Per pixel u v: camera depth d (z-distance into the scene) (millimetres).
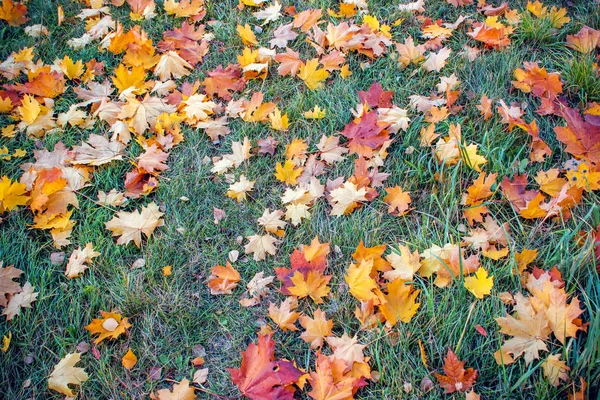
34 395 1816
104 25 3141
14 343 1934
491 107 2570
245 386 1744
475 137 2500
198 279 2121
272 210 2340
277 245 2209
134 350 1923
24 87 2766
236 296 2062
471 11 3152
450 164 2381
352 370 1794
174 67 2846
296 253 2059
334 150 2475
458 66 2797
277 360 1860
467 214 2189
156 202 2375
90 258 2148
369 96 2658
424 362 1773
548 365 1718
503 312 1886
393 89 2754
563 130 2334
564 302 1770
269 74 2896
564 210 2152
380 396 1766
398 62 2877
